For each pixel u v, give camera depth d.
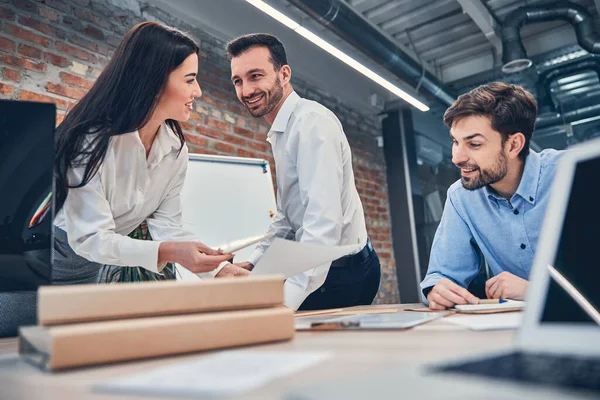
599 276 0.39
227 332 0.51
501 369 0.28
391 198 4.93
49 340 0.42
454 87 4.92
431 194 5.18
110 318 0.47
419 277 4.68
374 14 3.88
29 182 0.62
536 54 4.40
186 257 1.03
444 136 5.49
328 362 0.40
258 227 3.06
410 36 4.25
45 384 0.37
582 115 5.00
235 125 3.40
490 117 1.30
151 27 1.25
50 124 0.64
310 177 1.37
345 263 1.53
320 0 3.02
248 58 1.60
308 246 0.73
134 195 1.35
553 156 1.36
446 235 1.47
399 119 5.04
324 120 1.41
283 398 0.26
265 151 3.59
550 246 0.43
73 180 1.13
